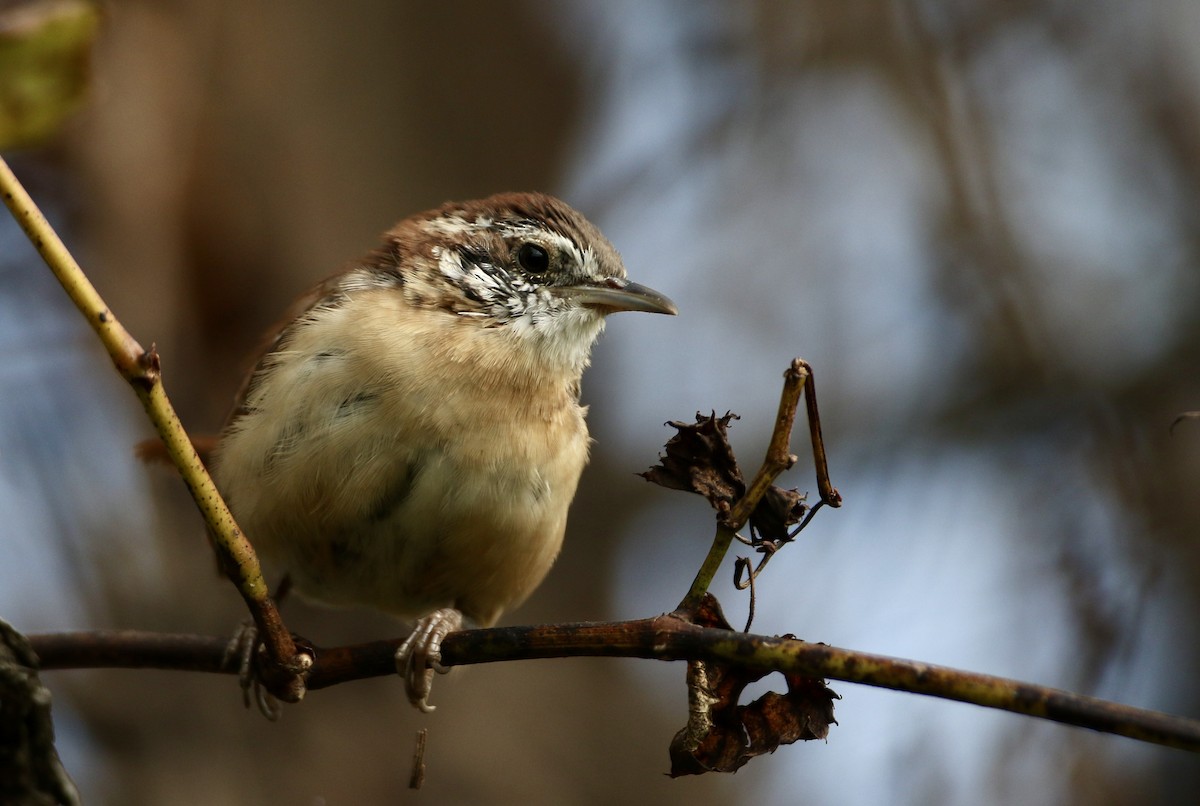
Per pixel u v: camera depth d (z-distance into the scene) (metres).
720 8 14.87
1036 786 10.61
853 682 4.57
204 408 10.74
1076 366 14.11
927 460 13.88
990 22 14.80
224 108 10.90
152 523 11.05
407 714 11.27
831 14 14.72
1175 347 14.03
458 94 12.43
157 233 10.71
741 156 14.73
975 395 14.16
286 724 10.71
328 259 11.01
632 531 13.94
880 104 14.84
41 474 11.16
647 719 12.69
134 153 10.65
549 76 13.28
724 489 4.93
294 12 11.44
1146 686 11.66
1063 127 15.02
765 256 14.72
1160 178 14.90
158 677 10.47
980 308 14.40
